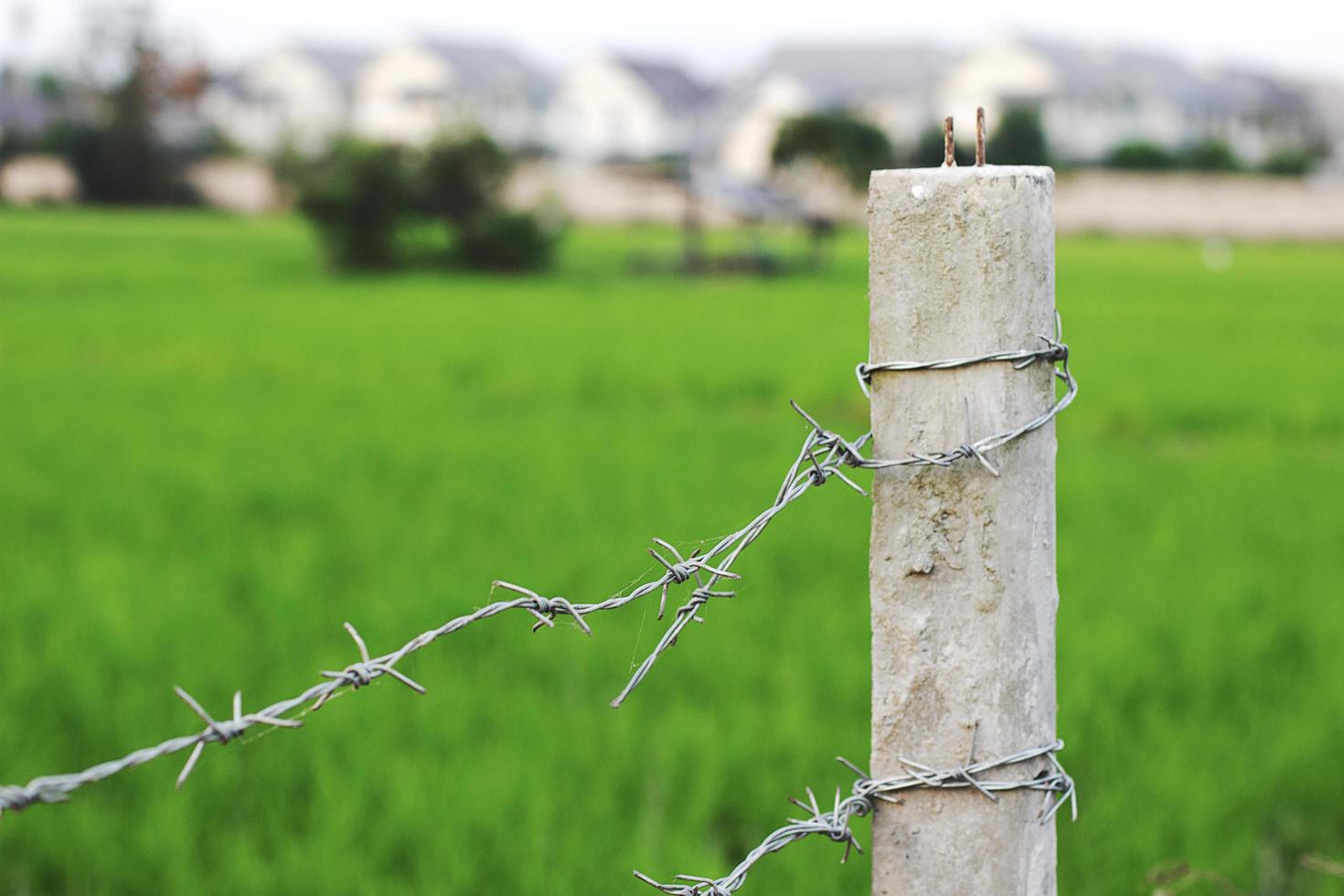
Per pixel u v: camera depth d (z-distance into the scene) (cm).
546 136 9344
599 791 544
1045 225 207
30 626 722
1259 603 823
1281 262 4322
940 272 204
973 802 213
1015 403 207
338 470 1173
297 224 5741
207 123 7731
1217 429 1524
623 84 8988
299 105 9531
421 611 750
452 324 2419
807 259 4400
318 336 2198
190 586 792
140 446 1258
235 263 3800
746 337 2259
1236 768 564
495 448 1290
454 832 502
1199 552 934
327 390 1652
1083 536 980
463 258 3900
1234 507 1083
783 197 4172
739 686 667
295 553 859
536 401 1633
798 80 8131
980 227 203
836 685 654
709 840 538
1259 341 2255
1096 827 512
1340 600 810
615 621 746
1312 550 942
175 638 697
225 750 567
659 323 2492
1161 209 5841
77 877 483
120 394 1592
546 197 4144
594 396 1689
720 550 213
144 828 495
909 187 204
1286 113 8919
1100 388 1727
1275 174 6462
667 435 1382
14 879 487
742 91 8725
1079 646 699
